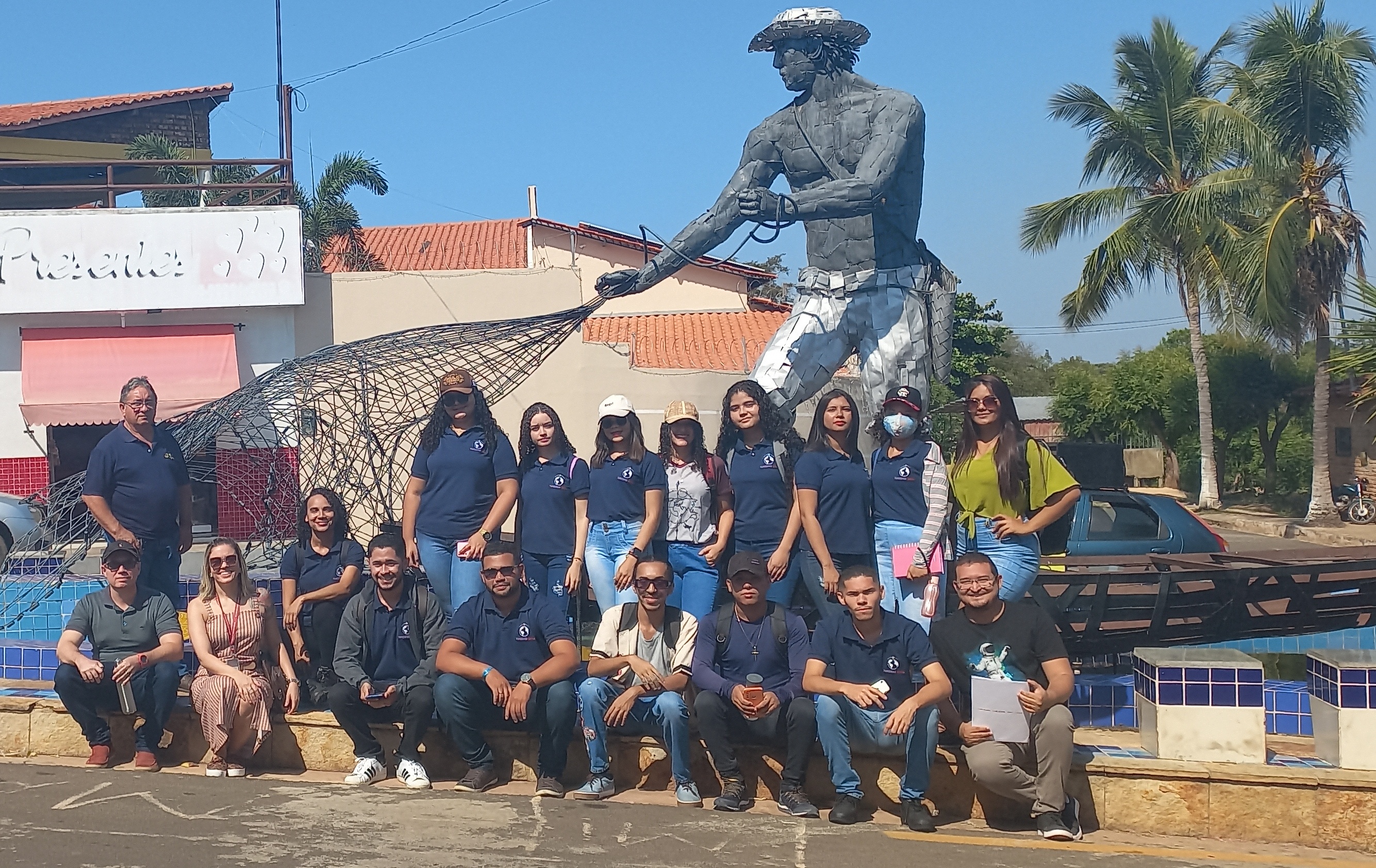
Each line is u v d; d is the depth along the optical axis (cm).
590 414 1972
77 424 1781
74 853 524
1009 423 625
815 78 905
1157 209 2631
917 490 639
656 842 545
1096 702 706
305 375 883
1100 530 1073
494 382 923
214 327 1836
